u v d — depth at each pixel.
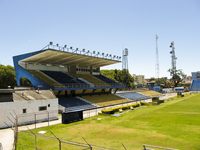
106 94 73.56
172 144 21.84
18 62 56.56
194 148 20.44
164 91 122.81
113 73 116.62
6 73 75.19
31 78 53.75
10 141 22.77
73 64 69.62
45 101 36.38
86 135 26.23
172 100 76.62
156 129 28.92
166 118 37.75
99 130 28.83
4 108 30.56
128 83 118.62
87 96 63.34
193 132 26.81
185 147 20.78
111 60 68.88
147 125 31.81
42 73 57.94
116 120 36.50
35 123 31.23
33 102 34.41
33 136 24.81
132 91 94.56
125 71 117.06
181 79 160.50
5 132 27.31
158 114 42.84
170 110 48.81
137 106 57.66
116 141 23.34
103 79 77.69
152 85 142.00
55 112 37.97
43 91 41.97
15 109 31.83
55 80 56.44
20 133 26.33
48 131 28.39
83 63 70.44
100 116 40.91
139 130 28.45
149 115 41.69
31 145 21.22
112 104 61.28
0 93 33.03
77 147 20.73
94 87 63.25
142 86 135.25
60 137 25.19
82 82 64.44
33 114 34.25
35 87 49.56
